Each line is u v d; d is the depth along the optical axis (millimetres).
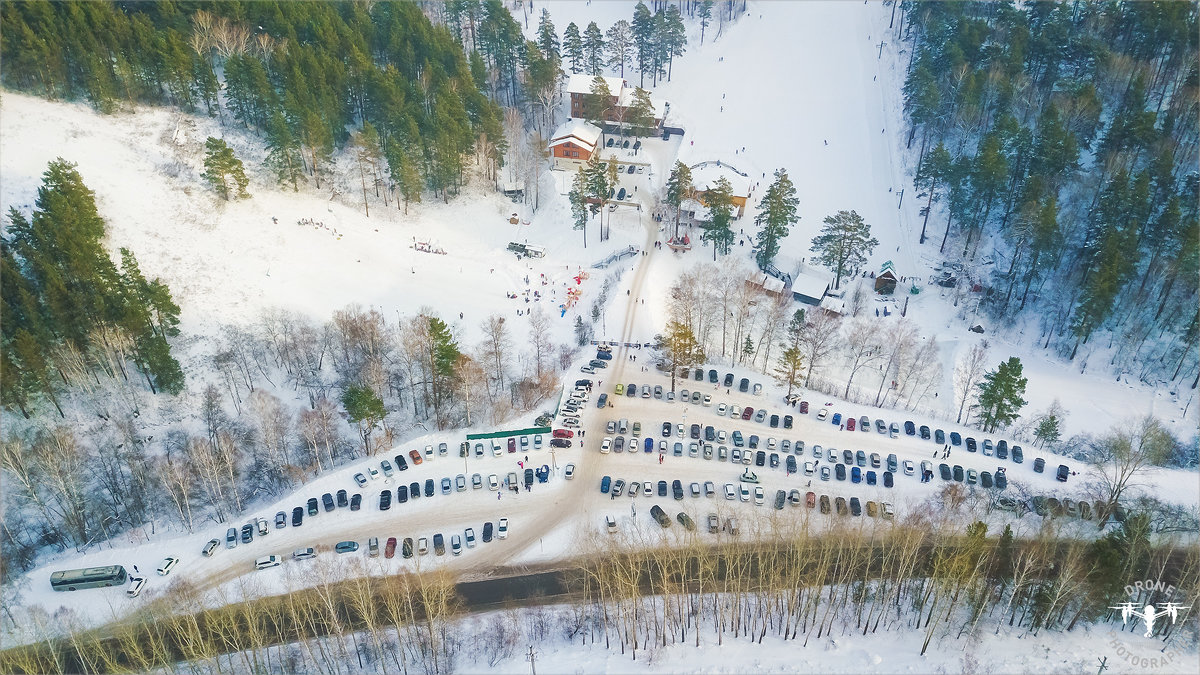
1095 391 141125
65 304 122500
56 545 111062
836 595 99125
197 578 105125
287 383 135375
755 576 102625
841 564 96250
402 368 135750
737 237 178875
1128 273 139250
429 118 175250
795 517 110875
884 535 103812
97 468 119625
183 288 143625
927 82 186375
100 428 124750
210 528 113000
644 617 96625
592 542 106188
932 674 88625
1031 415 134375
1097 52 179500
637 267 166250
